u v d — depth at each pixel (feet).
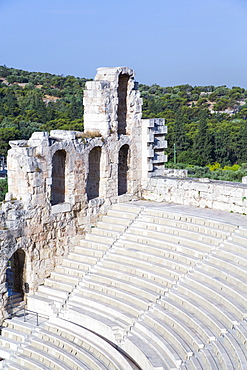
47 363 105.81
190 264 114.01
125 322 107.86
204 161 362.94
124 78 148.25
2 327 117.08
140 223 133.49
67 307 117.91
